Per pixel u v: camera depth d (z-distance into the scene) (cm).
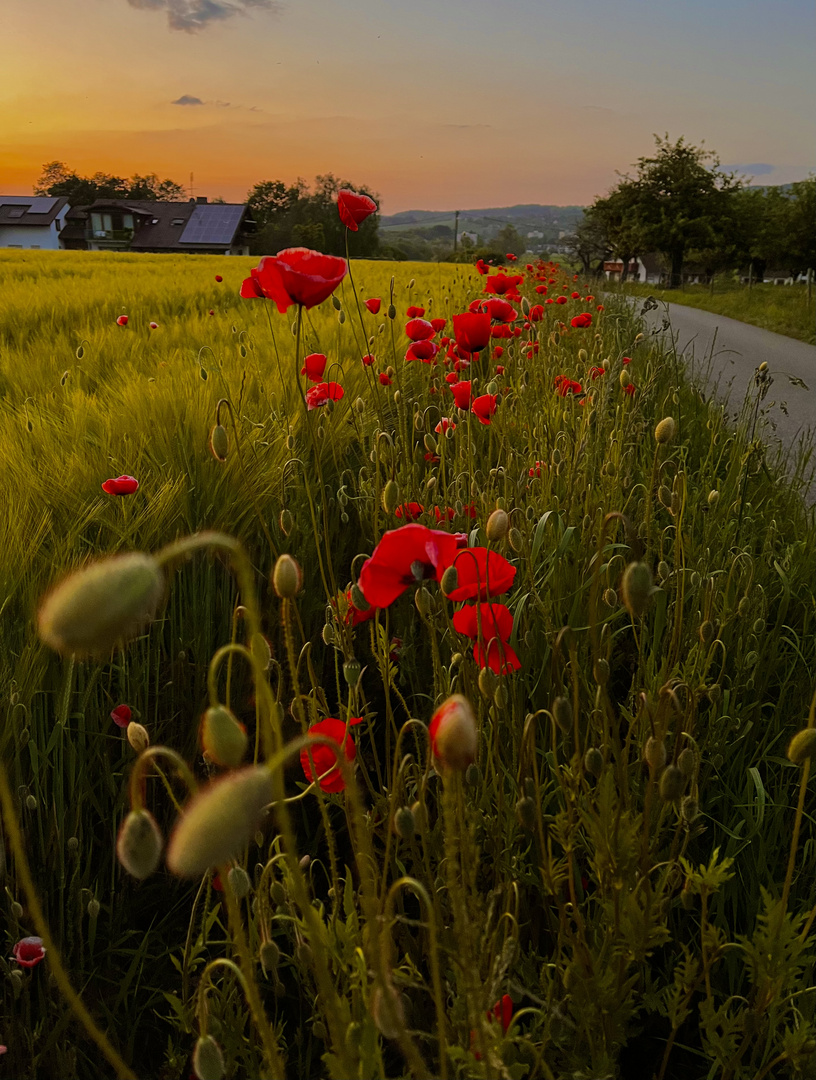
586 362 494
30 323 898
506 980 126
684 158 5612
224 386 390
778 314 2072
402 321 728
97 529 271
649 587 116
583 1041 142
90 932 182
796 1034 133
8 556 213
